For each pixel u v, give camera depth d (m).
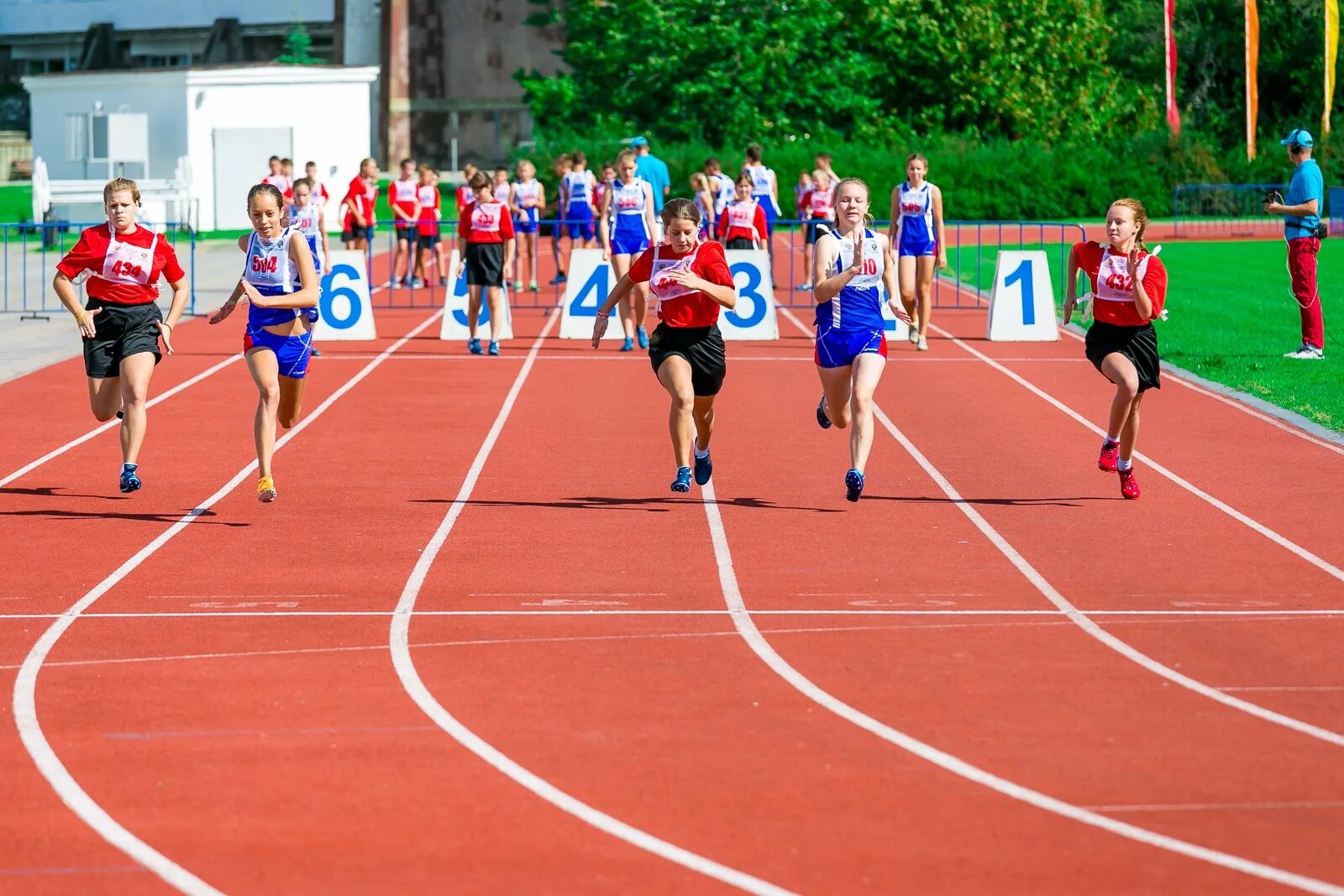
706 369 20.56
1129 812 10.65
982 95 106.94
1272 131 114.12
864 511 20.80
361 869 9.72
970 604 16.19
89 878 9.59
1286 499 21.53
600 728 12.33
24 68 136.88
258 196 19.64
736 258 40.91
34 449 25.19
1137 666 14.02
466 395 31.11
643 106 101.38
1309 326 35.03
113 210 20.31
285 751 11.80
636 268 20.25
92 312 20.75
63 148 85.88
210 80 83.25
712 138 100.88
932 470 23.67
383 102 121.12
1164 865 9.79
